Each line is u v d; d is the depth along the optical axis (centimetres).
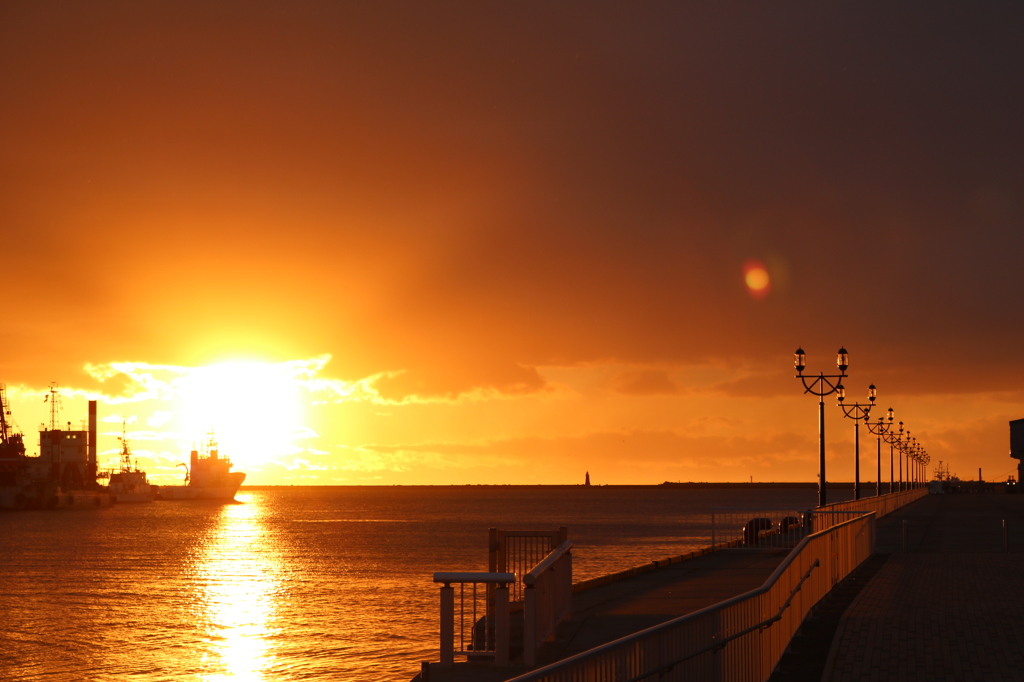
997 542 3569
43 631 4862
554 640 1436
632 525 14900
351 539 12256
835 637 1418
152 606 5788
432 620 4841
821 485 3666
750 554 2962
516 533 1667
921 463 13900
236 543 11744
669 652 895
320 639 4397
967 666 1230
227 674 3738
